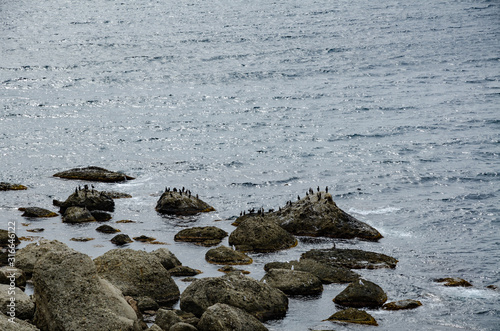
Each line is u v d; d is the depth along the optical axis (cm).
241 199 3625
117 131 5616
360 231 2906
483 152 4731
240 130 5688
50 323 1722
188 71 8938
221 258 2516
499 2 14388
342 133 5491
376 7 14738
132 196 3584
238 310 1864
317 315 2053
